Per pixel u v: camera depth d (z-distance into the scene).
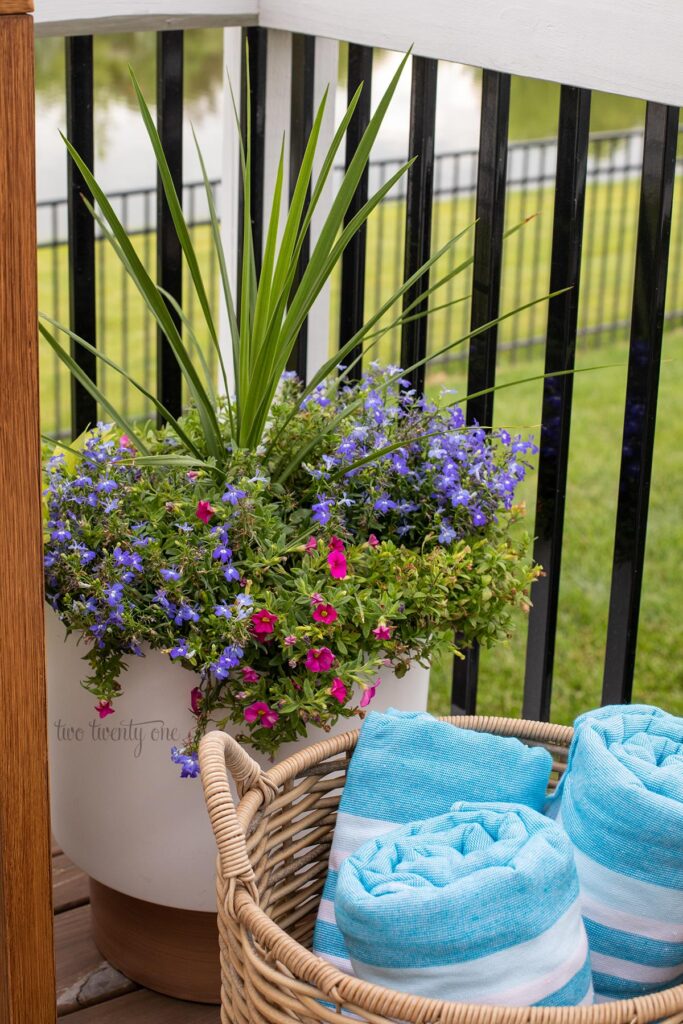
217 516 1.17
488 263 1.42
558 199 1.35
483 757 1.09
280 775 1.05
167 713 1.18
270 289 1.28
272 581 1.19
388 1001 0.80
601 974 1.00
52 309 5.85
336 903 0.90
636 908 0.97
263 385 1.26
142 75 8.73
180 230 1.18
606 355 5.33
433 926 0.86
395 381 1.44
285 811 1.09
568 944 0.90
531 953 0.87
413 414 1.38
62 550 1.18
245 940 0.88
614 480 3.96
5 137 0.85
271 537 1.20
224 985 0.96
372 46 1.50
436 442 1.32
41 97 8.59
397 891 0.88
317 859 1.14
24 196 0.86
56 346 1.24
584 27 1.25
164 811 1.22
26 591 0.95
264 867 1.04
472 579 1.24
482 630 1.28
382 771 1.09
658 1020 0.82
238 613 1.10
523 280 6.40
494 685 2.75
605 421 4.46
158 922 1.30
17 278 0.88
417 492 1.32
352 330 1.66
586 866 1.00
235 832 0.91
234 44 1.70
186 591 1.15
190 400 1.53
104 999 1.33
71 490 1.22
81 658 1.21
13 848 0.99
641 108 8.59
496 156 1.39
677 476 3.93
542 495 1.44
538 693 1.51
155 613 1.15
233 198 1.75
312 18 1.55
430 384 5.14
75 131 1.48
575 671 2.89
